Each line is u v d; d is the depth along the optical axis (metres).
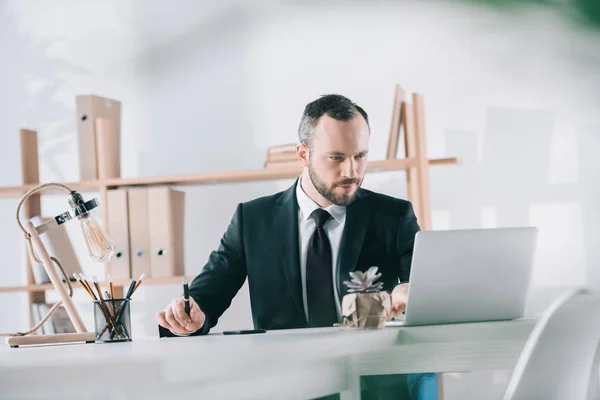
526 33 4.07
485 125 4.07
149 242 3.84
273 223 2.66
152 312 4.25
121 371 0.96
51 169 4.45
